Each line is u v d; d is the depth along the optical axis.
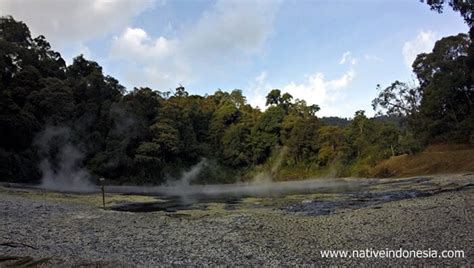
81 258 12.48
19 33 74.88
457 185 34.12
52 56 81.38
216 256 12.92
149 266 11.53
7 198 30.30
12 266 10.84
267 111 99.06
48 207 27.44
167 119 81.94
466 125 56.16
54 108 62.50
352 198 32.91
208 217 23.62
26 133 56.62
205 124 100.50
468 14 33.69
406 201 25.67
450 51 64.31
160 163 75.25
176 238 16.62
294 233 16.88
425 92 61.47
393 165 63.81
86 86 73.75
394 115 72.56
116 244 15.45
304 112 106.69
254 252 13.35
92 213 25.73
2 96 54.69
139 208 31.25
